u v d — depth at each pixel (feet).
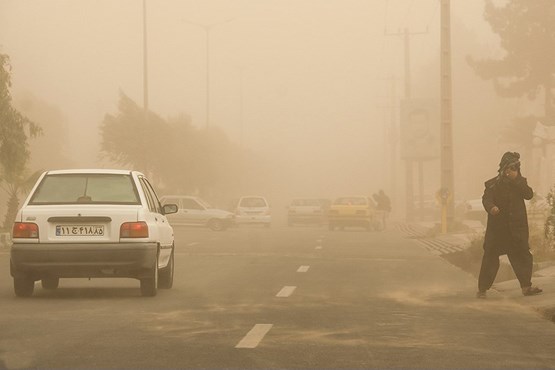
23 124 184.96
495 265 85.56
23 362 52.16
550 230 129.08
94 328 65.21
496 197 85.05
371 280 105.91
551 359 53.93
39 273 84.84
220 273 115.55
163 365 51.42
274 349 56.54
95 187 88.33
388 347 57.57
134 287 97.50
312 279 106.93
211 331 63.77
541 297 83.25
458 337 61.72
